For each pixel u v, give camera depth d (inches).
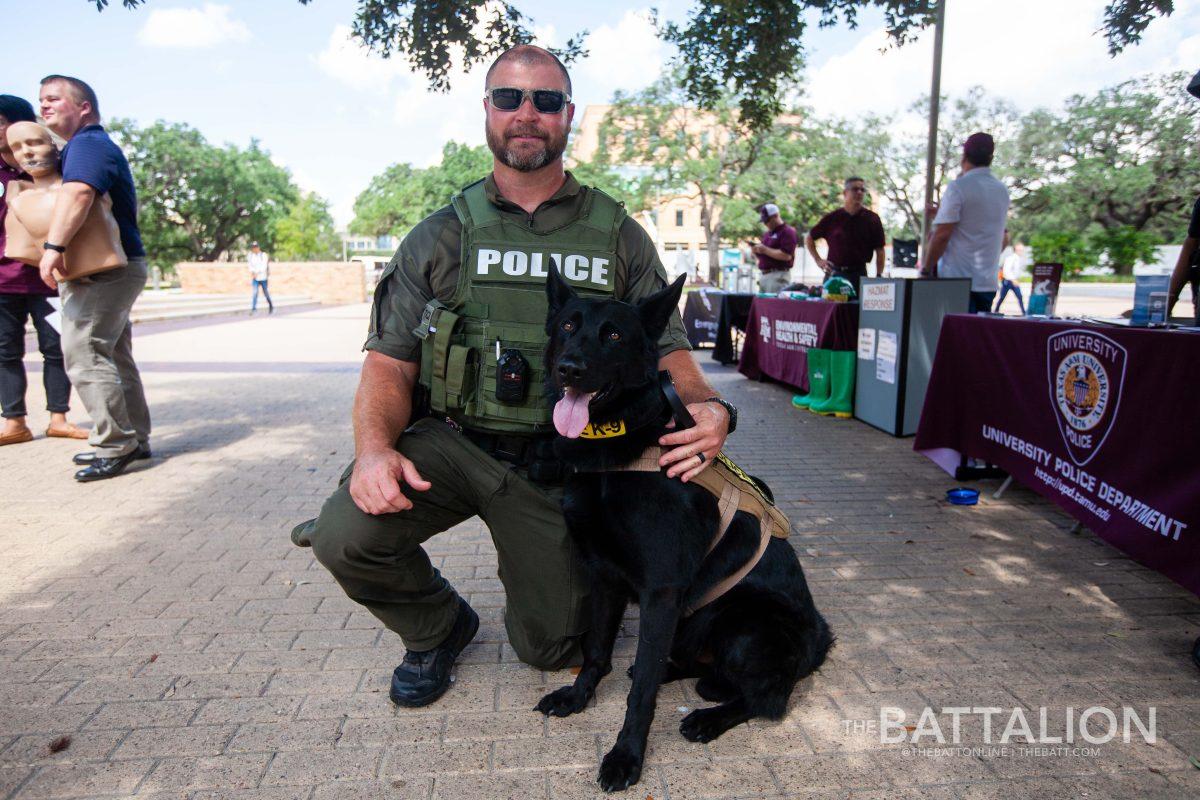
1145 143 1282.0
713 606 86.7
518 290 86.0
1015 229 1578.5
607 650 91.8
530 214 88.3
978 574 129.3
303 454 208.2
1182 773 77.9
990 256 238.5
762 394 316.8
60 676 96.2
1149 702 90.7
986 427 170.1
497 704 91.9
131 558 135.3
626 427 78.6
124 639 106.0
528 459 89.6
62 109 172.1
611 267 89.6
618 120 1517.0
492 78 83.8
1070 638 106.4
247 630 109.0
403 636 90.4
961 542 144.5
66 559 134.9
